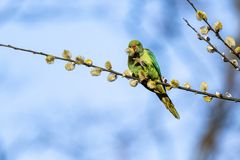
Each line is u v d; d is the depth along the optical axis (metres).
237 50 9.45
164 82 10.23
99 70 9.93
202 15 9.44
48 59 9.75
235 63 9.59
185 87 9.87
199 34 9.52
